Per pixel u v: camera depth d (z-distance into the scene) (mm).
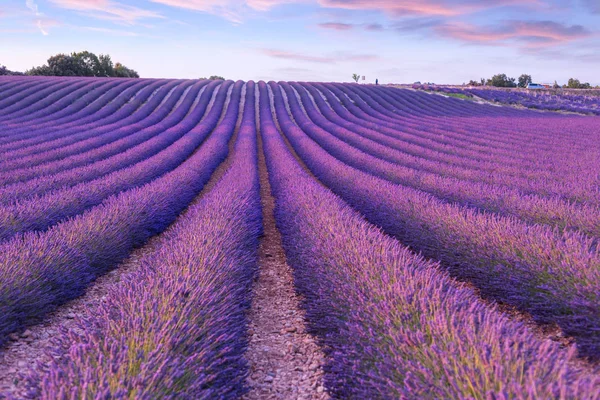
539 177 11250
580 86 71625
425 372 2377
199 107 32844
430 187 9523
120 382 2199
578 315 3729
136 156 14352
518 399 1928
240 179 10523
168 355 2605
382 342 2975
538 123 28719
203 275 3953
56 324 4258
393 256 4328
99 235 5863
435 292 3381
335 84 49406
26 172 10805
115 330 2920
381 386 2639
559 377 2016
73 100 31547
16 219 6191
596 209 6867
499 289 4824
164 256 4770
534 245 4742
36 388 2383
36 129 21328
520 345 2588
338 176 11336
